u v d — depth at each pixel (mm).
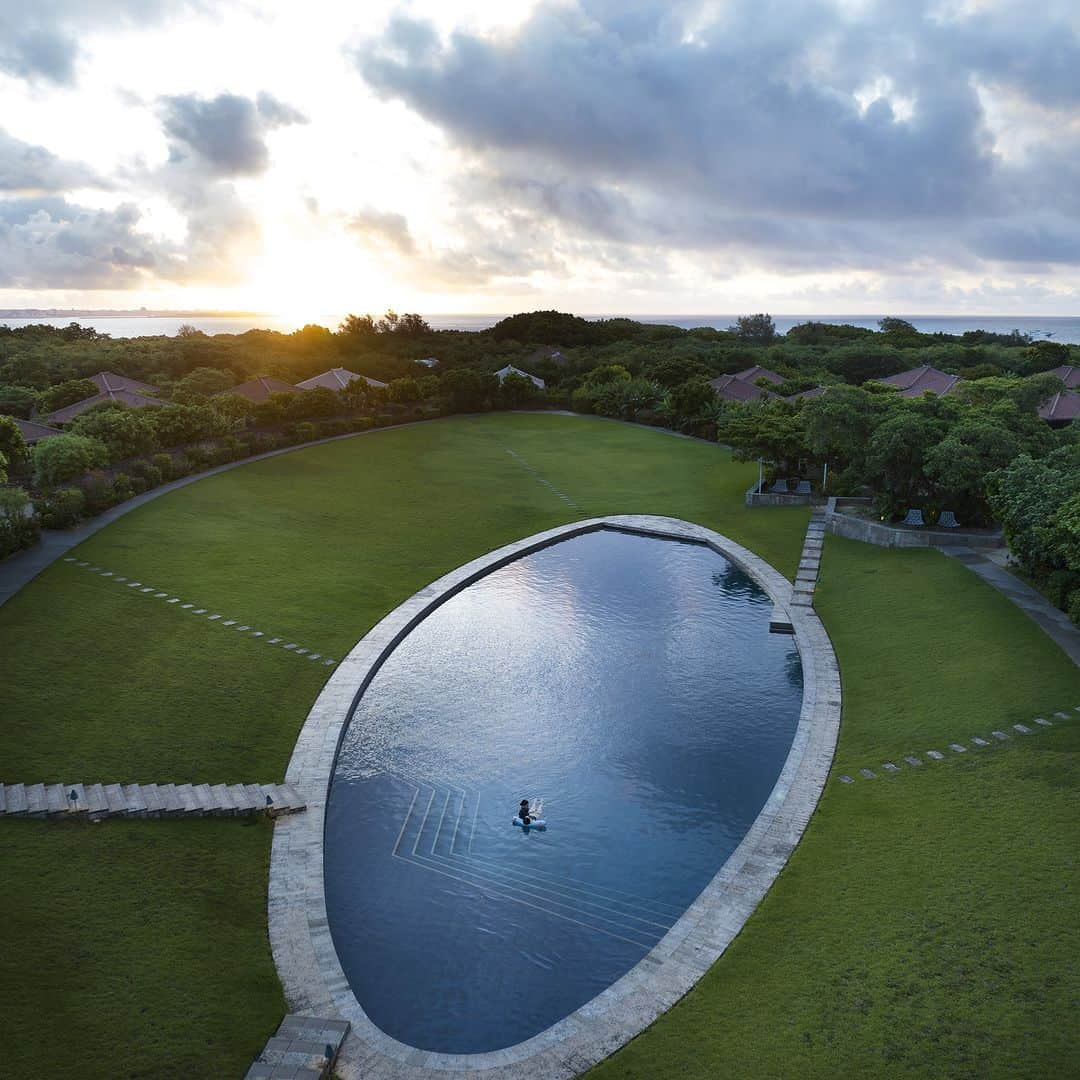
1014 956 15242
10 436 41125
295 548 40562
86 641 28422
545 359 111188
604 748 24984
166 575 35344
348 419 71812
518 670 29891
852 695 26531
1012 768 21016
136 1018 14508
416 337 148500
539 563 41312
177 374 102688
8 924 16219
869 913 16719
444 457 62844
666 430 73875
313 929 17109
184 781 21703
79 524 41250
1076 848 17875
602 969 16938
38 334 133000
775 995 14922
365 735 25562
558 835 21109
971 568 34688
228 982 15570
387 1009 15938
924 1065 13242
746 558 40375
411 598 35344
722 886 17922
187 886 17953
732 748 24922
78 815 19641
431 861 20094
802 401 61438
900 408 45469
